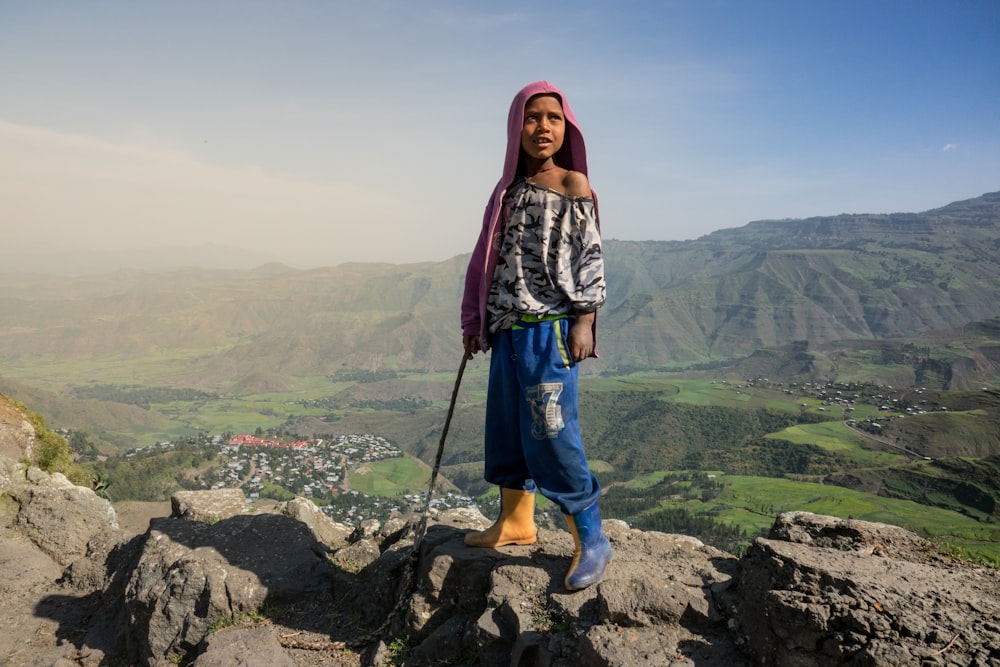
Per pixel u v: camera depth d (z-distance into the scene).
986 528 105.50
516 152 3.28
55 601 5.48
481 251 3.53
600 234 3.28
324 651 3.71
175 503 5.87
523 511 3.79
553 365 3.19
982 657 2.00
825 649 2.27
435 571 3.59
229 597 4.09
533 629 3.01
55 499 6.80
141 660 4.14
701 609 2.81
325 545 5.10
